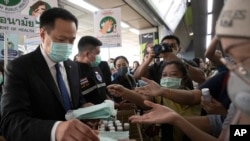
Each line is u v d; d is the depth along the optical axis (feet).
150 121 3.05
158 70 7.55
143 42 26.40
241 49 1.35
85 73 7.80
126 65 11.03
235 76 1.42
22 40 11.25
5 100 3.45
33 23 7.03
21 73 3.65
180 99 4.60
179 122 2.98
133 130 4.10
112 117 4.33
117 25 13.76
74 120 2.87
